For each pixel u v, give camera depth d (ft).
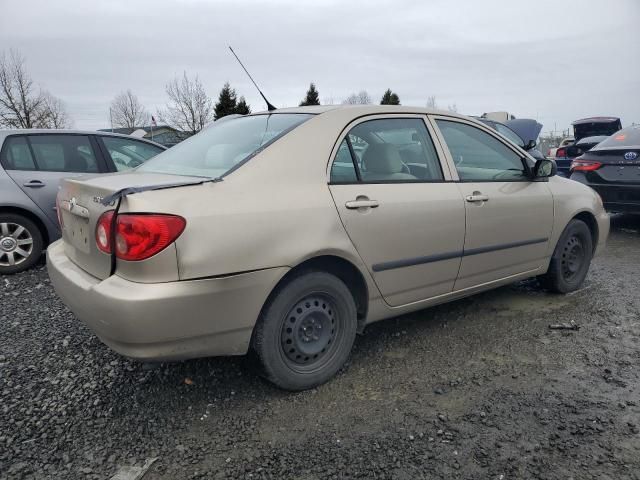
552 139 91.04
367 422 8.63
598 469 7.32
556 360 10.79
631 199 22.86
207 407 9.14
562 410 8.84
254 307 8.57
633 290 15.42
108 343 8.25
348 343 10.12
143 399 9.39
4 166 17.97
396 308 10.88
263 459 7.70
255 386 9.86
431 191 11.03
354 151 10.25
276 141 9.48
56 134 19.25
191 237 7.85
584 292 15.25
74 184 9.68
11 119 119.85
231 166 9.27
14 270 17.98
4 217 17.81
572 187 14.80
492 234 12.21
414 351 11.34
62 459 7.70
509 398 9.28
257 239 8.43
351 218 9.62
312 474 7.34
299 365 9.54
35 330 12.50
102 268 8.47
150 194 7.94
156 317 7.66
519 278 13.50
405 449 7.86
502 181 12.77
